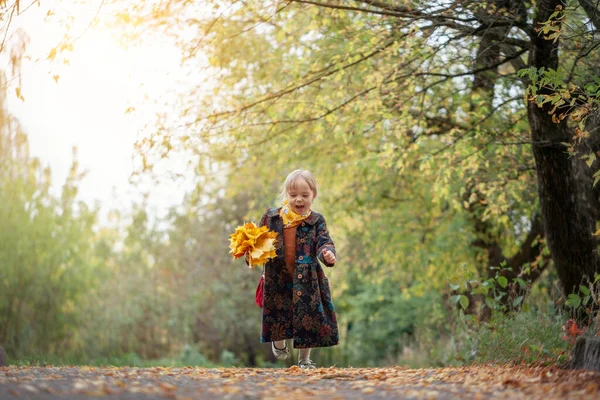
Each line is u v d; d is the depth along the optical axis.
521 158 9.86
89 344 20.70
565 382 4.06
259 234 5.51
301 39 10.34
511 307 7.23
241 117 8.88
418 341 14.34
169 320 22.36
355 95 9.00
